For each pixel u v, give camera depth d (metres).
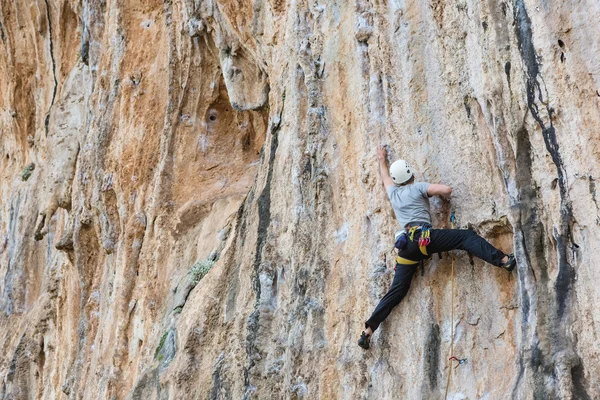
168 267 11.65
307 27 9.38
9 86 20.36
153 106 13.13
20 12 19.94
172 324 10.29
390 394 7.36
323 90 8.97
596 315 5.77
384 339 7.54
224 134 12.43
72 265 14.88
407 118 7.71
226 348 9.27
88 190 14.11
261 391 8.59
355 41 8.51
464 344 6.85
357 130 8.40
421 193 7.00
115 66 13.83
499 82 6.61
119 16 13.88
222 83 12.22
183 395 9.27
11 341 17.11
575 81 6.01
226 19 11.07
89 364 13.41
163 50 13.30
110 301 12.87
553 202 6.14
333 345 8.07
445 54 7.38
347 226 8.34
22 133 20.36
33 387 16.25
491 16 6.69
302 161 9.00
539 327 6.10
